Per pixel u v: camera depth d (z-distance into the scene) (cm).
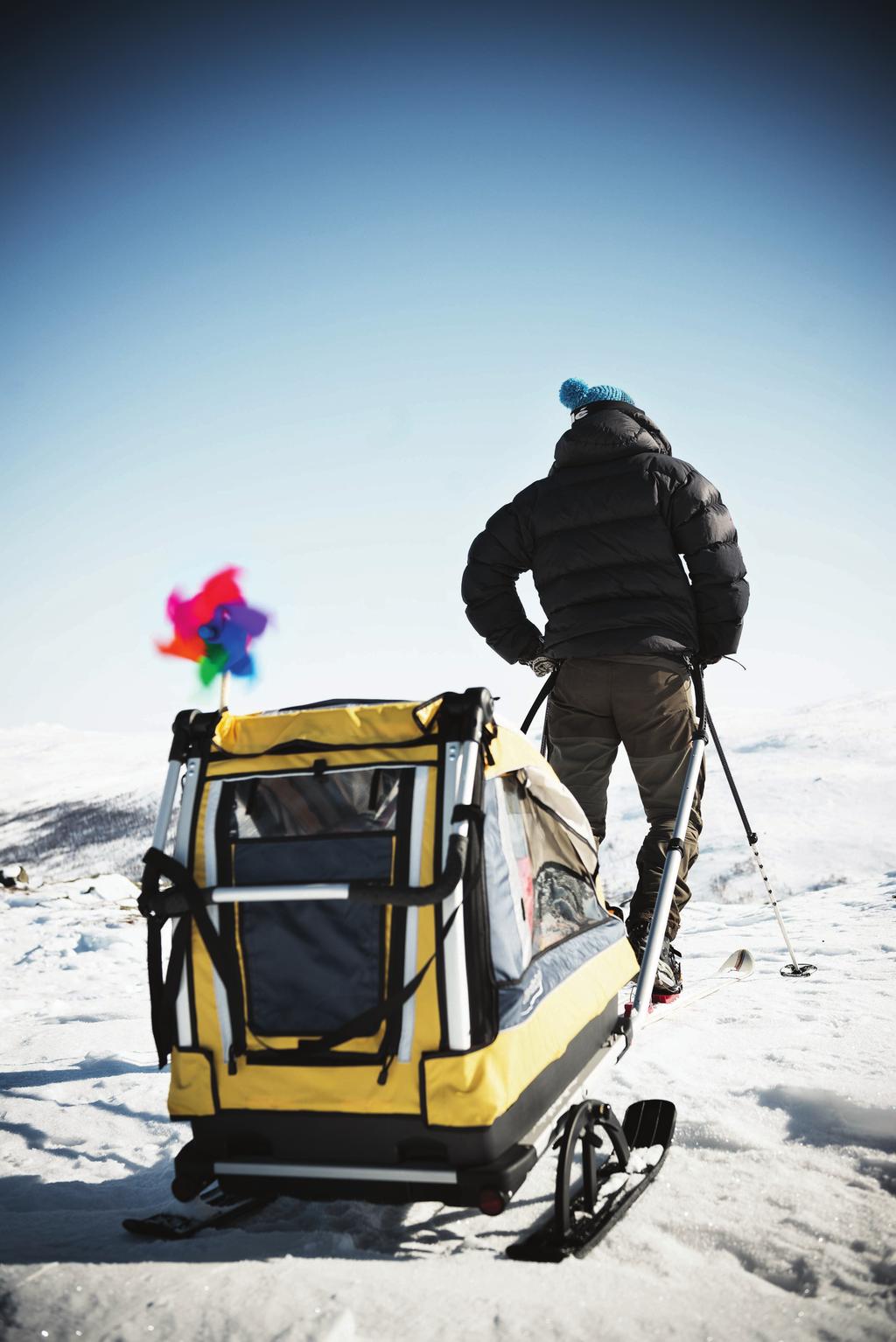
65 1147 276
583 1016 220
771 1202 195
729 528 344
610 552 342
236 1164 188
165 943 756
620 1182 210
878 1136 225
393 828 188
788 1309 156
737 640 353
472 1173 174
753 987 398
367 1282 166
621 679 341
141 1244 192
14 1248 192
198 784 200
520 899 210
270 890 182
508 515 367
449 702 191
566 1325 150
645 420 365
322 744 195
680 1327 150
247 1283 164
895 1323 150
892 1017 329
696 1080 274
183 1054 193
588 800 358
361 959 184
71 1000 559
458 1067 175
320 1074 182
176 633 205
